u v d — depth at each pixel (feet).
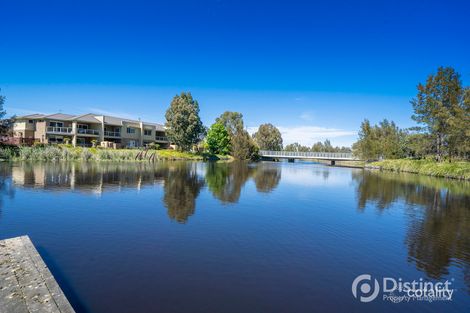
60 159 126.31
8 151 112.27
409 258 25.94
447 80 142.51
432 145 152.87
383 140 205.16
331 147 452.76
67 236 28.37
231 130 345.51
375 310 17.48
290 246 28.02
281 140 407.44
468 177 104.01
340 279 21.38
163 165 130.31
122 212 38.75
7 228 30.19
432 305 18.33
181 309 16.46
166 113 220.02
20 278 16.72
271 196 56.90
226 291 18.80
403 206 50.37
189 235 30.14
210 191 59.21
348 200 55.36
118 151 151.43
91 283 19.13
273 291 19.08
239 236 30.42
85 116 192.85
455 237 32.24
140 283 19.36
